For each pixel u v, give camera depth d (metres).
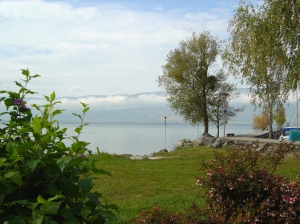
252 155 5.72
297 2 14.59
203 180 5.53
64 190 3.05
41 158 2.98
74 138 3.52
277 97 22.00
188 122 34.75
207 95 34.81
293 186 5.13
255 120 55.66
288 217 4.79
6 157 3.05
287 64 15.76
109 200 8.97
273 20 15.41
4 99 3.45
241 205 5.20
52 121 3.41
